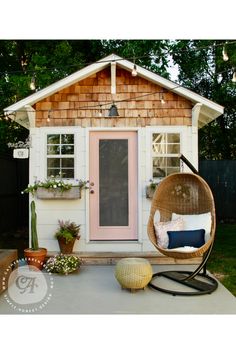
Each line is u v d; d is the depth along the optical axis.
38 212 5.60
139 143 5.68
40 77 8.77
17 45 10.41
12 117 5.94
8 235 7.88
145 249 5.59
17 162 8.69
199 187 5.04
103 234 5.71
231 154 12.09
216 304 3.76
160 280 4.57
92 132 5.76
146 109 5.70
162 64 9.73
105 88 5.71
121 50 9.68
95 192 5.73
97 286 4.34
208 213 4.87
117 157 5.76
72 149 5.70
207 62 11.30
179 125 5.68
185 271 4.86
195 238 4.65
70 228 5.47
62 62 9.34
